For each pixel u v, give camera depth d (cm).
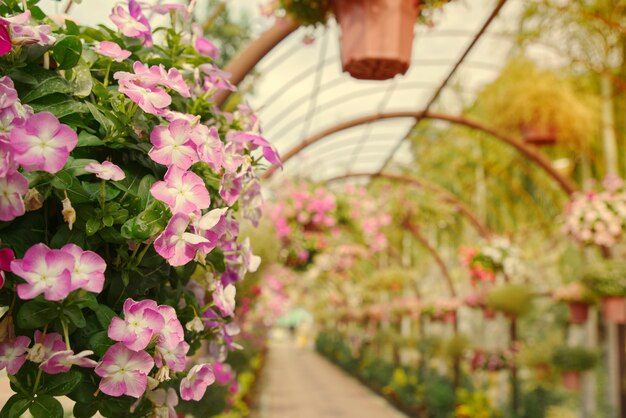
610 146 627
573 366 600
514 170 863
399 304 1291
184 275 109
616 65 582
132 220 88
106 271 94
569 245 815
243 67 311
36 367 87
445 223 873
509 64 583
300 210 618
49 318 82
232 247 121
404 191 823
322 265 967
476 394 841
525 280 820
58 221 91
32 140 78
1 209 77
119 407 93
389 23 245
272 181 639
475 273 720
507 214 979
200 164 110
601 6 524
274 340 4878
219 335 122
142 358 85
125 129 94
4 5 98
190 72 123
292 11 279
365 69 261
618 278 499
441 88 580
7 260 77
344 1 251
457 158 948
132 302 85
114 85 108
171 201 88
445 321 1066
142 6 117
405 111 595
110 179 92
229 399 623
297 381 1638
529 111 557
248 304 440
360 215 667
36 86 91
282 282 938
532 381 758
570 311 602
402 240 1259
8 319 84
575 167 759
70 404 141
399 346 1338
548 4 512
